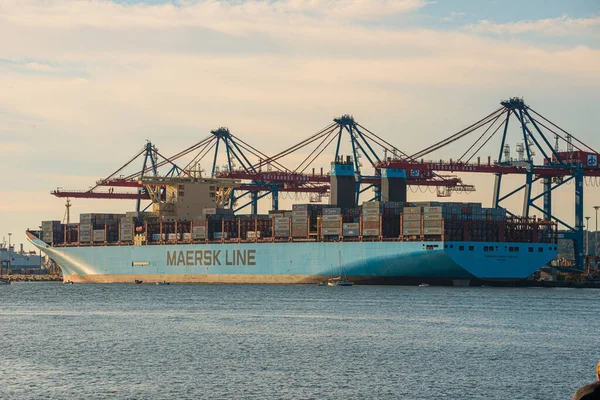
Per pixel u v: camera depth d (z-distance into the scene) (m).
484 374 127.12
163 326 188.62
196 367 131.88
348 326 187.12
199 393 113.06
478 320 199.88
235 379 122.50
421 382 120.75
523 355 144.75
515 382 121.00
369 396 111.75
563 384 120.00
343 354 145.00
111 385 118.06
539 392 114.69
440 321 197.38
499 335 171.88
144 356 142.50
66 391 114.25
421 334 172.75
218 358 140.50
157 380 121.56
